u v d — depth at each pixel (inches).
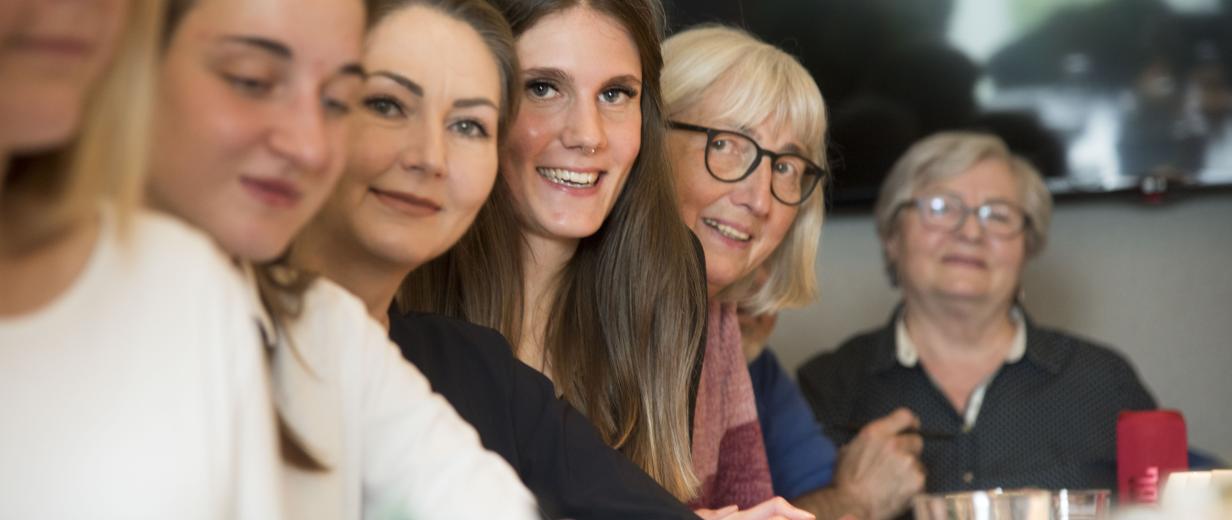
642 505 50.3
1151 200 125.9
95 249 29.5
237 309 31.6
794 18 125.6
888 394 107.0
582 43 62.2
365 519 38.6
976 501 49.4
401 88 47.5
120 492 28.8
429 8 48.6
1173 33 124.6
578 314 66.3
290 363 36.3
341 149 36.8
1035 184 107.4
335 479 36.6
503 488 38.7
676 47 80.0
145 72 29.6
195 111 33.6
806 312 131.6
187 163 33.9
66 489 28.4
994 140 108.3
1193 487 51.9
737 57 78.8
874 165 127.0
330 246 48.4
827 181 87.1
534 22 62.1
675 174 77.4
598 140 62.4
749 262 80.2
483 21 49.9
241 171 34.3
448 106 48.6
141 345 29.6
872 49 126.2
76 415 28.7
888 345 107.6
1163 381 129.3
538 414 52.8
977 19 125.6
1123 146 125.7
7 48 27.3
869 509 92.0
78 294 29.1
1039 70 126.0
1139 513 54.7
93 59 28.3
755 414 81.8
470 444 39.3
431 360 51.9
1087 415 105.2
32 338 28.5
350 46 35.4
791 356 131.5
